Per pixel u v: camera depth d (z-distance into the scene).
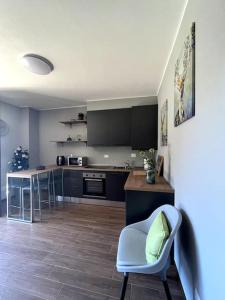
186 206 1.46
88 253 2.22
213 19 0.91
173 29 1.70
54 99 4.23
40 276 1.83
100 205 4.04
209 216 0.99
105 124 4.12
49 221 3.17
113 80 3.03
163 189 2.03
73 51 2.08
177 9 1.46
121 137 4.02
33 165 5.05
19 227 2.94
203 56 1.06
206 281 1.03
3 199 4.46
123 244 1.62
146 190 2.08
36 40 1.86
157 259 1.27
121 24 1.63
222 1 0.81
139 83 3.19
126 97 4.09
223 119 0.82
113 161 4.48
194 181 1.24
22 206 3.38
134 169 3.82
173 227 1.36
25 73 2.70
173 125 2.00
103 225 3.01
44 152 5.16
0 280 1.79
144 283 1.73
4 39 1.83
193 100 1.23
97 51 2.09
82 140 4.71
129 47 2.01
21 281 1.77
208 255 1.00
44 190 4.04
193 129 1.25
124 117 4.00
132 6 1.43
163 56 2.21
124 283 1.36
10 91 3.59
